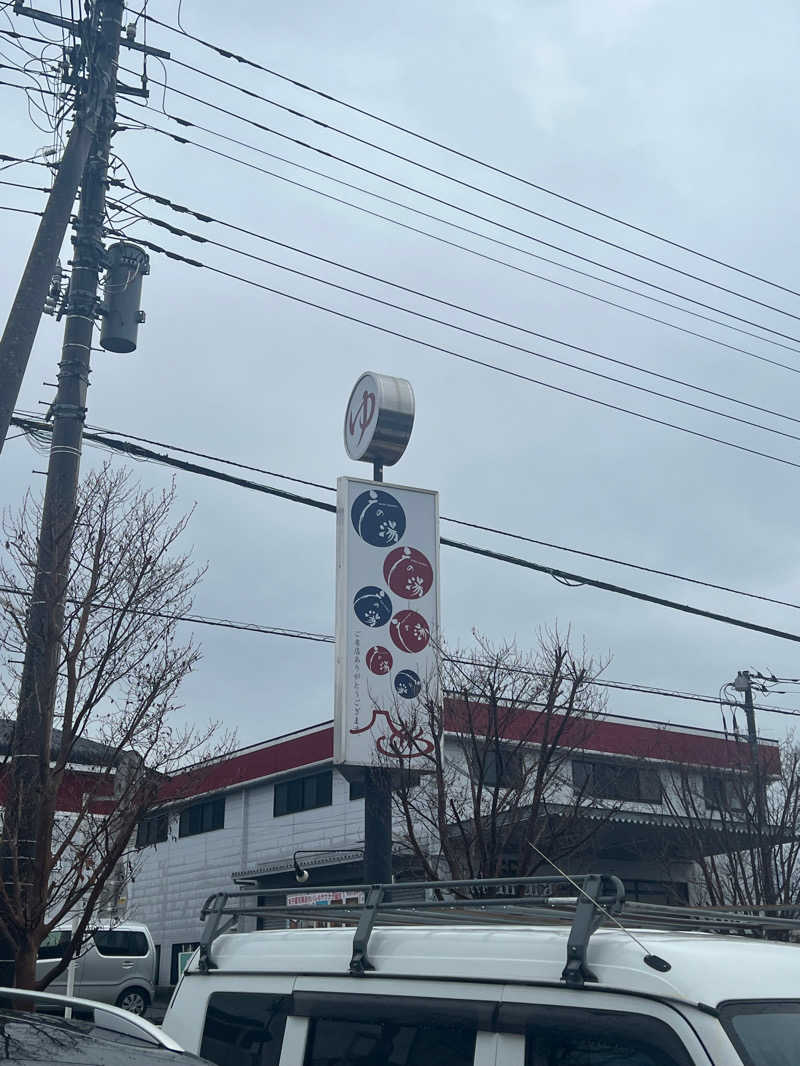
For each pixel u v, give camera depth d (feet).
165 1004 90.68
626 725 63.77
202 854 102.99
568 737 41.32
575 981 11.14
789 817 57.16
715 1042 9.94
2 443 26.76
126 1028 11.91
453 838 37.42
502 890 35.37
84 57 36.40
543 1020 11.34
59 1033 10.47
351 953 13.79
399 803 41.11
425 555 45.01
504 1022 11.66
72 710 29.99
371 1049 12.91
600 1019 10.86
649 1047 10.38
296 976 14.34
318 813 91.50
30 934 27.99
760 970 11.02
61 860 32.81
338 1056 13.26
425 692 41.16
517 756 38.86
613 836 63.31
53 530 30.94
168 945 104.32
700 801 61.93
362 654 42.14
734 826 56.44
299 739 93.45
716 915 14.46
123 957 73.87
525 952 11.94
